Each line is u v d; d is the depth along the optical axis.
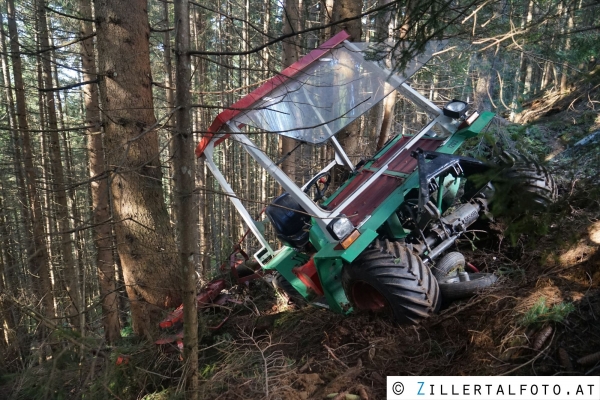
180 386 2.67
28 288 6.24
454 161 2.96
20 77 6.22
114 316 4.95
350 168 4.16
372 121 6.21
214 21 11.93
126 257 3.91
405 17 2.11
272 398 2.46
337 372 2.63
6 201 7.35
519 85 8.10
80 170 10.17
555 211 1.66
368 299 3.17
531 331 2.09
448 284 2.91
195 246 2.45
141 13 3.61
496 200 1.67
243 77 12.12
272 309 4.57
